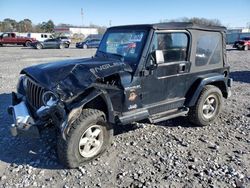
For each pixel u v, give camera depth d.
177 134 5.34
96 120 4.10
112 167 4.12
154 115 5.05
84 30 81.50
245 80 11.04
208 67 5.70
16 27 88.56
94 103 4.29
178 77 5.19
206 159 4.37
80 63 4.51
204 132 5.47
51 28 90.81
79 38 60.50
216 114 5.90
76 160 4.02
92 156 4.21
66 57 20.89
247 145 4.91
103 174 3.94
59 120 3.95
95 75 4.19
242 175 3.92
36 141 4.95
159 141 5.00
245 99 8.00
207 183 3.74
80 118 3.96
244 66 15.65
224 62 6.03
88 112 4.05
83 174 3.94
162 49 4.88
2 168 4.09
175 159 4.37
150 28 4.70
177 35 5.05
